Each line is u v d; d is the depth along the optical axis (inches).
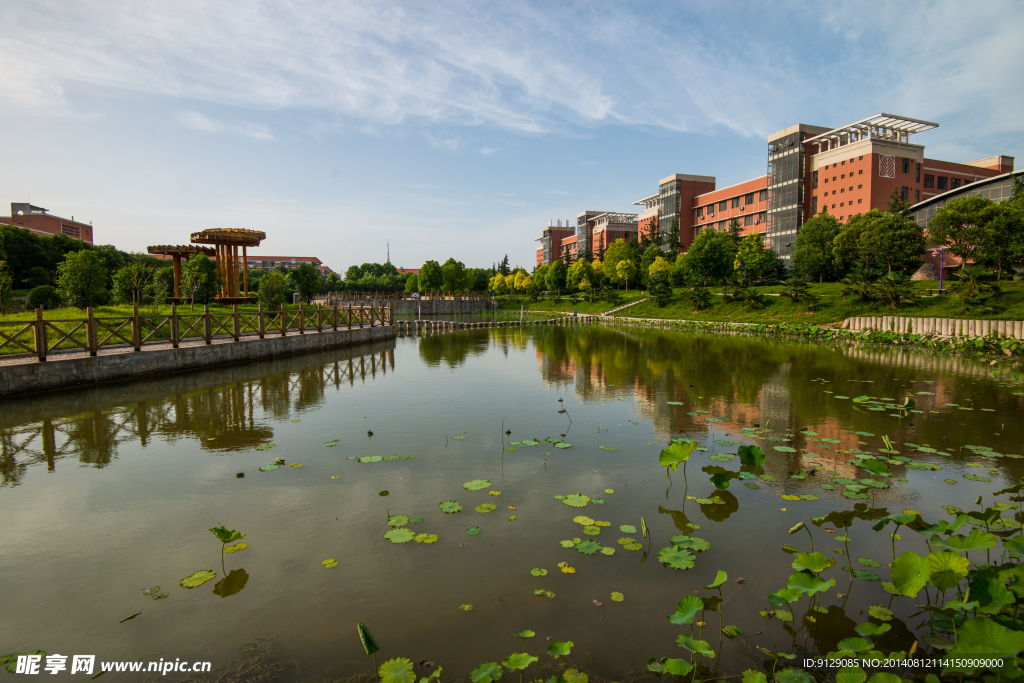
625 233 3811.5
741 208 2573.8
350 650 123.4
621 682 112.6
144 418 347.3
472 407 390.9
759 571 157.6
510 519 193.5
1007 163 2261.3
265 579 153.2
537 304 2839.6
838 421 342.0
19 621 134.2
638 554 167.3
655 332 1213.1
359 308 1010.1
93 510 201.0
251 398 418.3
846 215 2011.6
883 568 159.5
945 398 414.3
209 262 1712.6
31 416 348.5
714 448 283.7
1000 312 869.2
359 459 263.7
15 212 2997.0
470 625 132.7
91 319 460.8
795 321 1191.6
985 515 164.9
